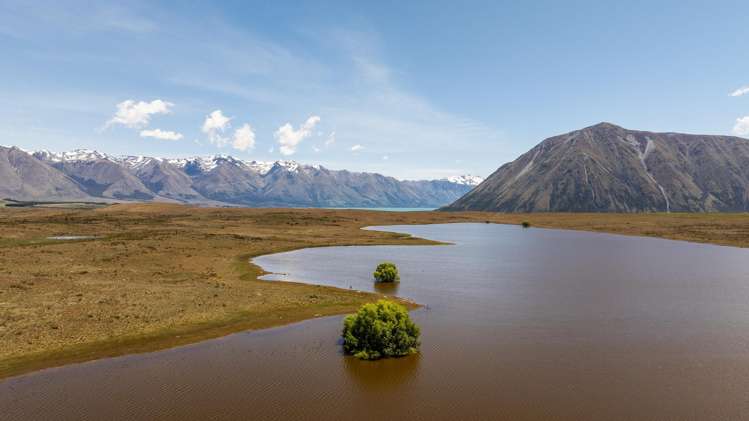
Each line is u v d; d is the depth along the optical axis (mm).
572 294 50000
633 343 33406
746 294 49719
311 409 23938
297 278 59781
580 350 31969
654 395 25000
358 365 29766
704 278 59812
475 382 26906
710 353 31266
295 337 35250
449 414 23266
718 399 24500
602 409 23531
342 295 48688
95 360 30422
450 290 52344
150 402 24719
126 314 39125
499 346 32875
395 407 24047
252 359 30828
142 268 60906
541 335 35250
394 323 31469
